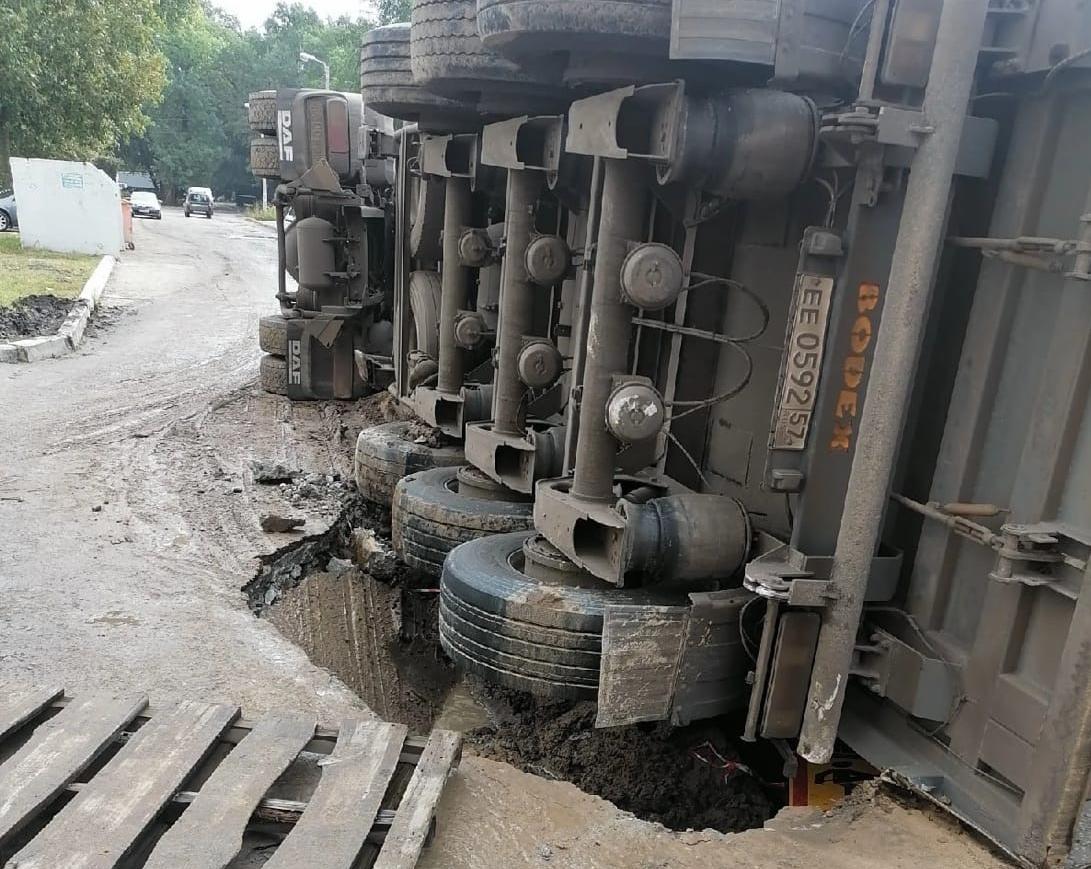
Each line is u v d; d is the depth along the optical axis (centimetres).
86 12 2466
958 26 280
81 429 837
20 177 2223
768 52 307
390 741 327
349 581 588
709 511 389
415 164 739
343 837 273
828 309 324
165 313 1586
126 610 469
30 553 539
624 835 311
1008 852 295
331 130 923
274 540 586
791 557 343
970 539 326
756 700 341
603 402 403
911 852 303
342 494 694
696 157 336
